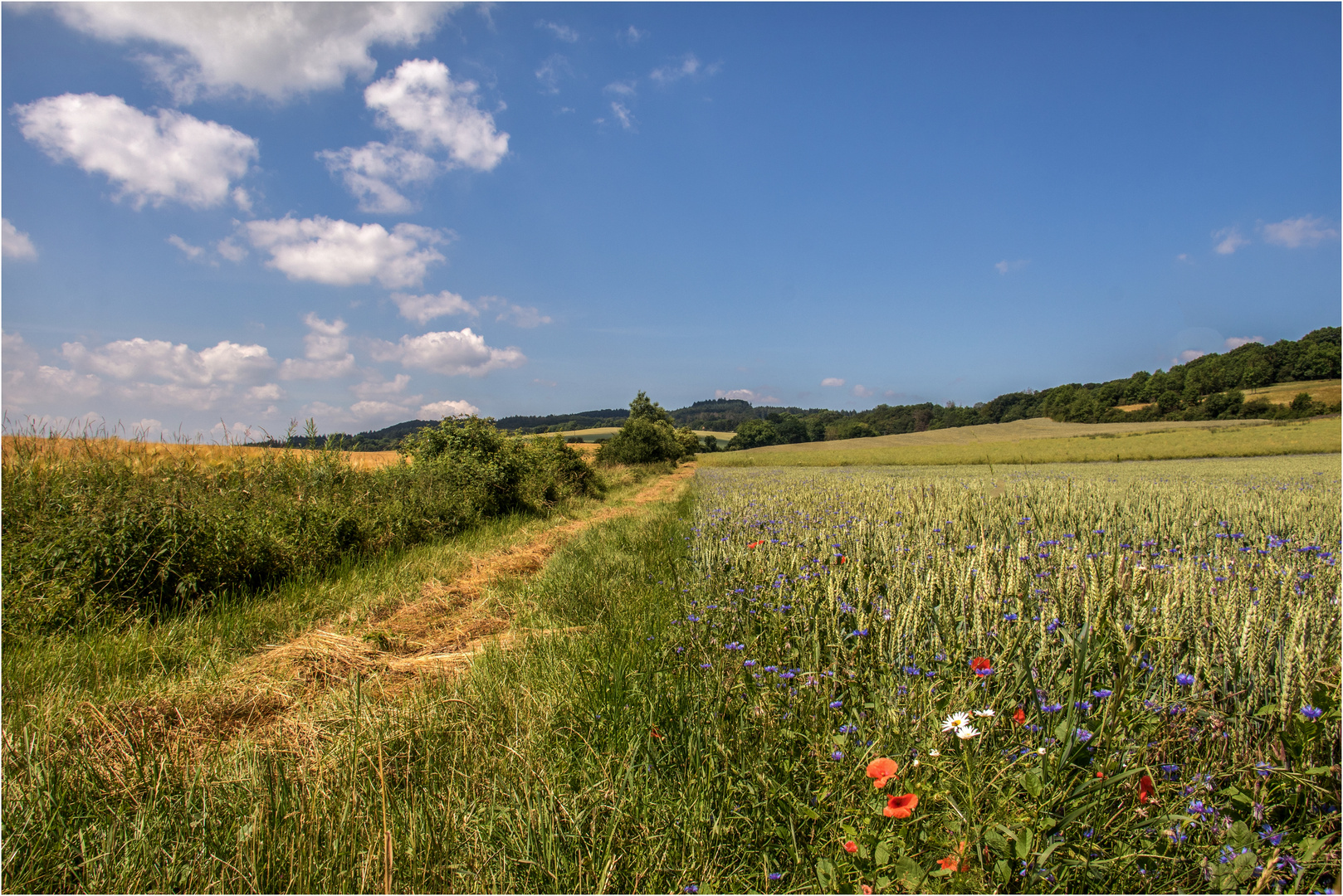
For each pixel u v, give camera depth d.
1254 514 6.45
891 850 1.58
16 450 7.21
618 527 10.52
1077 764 1.72
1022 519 6.56
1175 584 2.53
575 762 2.34
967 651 2.37
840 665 2.61
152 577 5.02
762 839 1.82
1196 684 2.13
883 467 44.81
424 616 5.25
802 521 6.43
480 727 2.71
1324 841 1.45
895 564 3.84
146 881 1.78
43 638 4.09
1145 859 1.56
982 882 1.45
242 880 1.75
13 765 2.38
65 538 4.92
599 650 3.60
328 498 8.01
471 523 10.32
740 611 3.59
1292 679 1.97
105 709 2.99
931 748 1.80
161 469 7.80
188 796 2.11
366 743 2.56
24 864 1.84
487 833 1.91
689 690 2.70
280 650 4.20
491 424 13.95
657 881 1.68
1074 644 2.12
